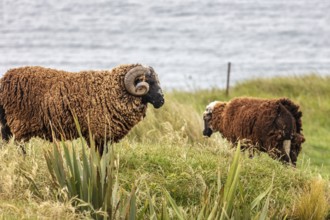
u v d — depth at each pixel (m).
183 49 97.38
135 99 16.39
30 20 132.00
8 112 16.42
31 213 13.16
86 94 16.14
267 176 17.59
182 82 69.44
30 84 16.23
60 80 16.23
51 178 14.78
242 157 17.92
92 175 13.95
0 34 112.38
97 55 90.38
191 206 15.12
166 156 17.61
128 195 14.16
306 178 17.95
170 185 16.30
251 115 19.30
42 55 88.75
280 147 18.94
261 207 16.12
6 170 15.05
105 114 16.17
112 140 16.55
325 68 79.69
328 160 23.50
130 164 17.14
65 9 150.88
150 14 143.00
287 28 120.50
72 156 15.38
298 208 16.17
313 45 101.81
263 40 106.81
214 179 16.69
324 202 16.20
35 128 16.34
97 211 13.40
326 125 29.30
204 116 20.88
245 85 34.81
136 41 105.75
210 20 133.25
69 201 13.49
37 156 16.23
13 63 80.44
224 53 93.12
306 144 25.69
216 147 19.39
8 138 16.89
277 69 78.75
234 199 14.53
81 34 112.81
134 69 16.23
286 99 19.17
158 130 21.92
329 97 32.78
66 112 16.05
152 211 13.94
